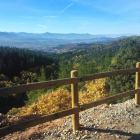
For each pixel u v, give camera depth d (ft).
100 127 11.18
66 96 46.96
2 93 7.10
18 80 168.96
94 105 10.92
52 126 11.83
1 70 195.42
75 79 9.74
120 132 10.57
